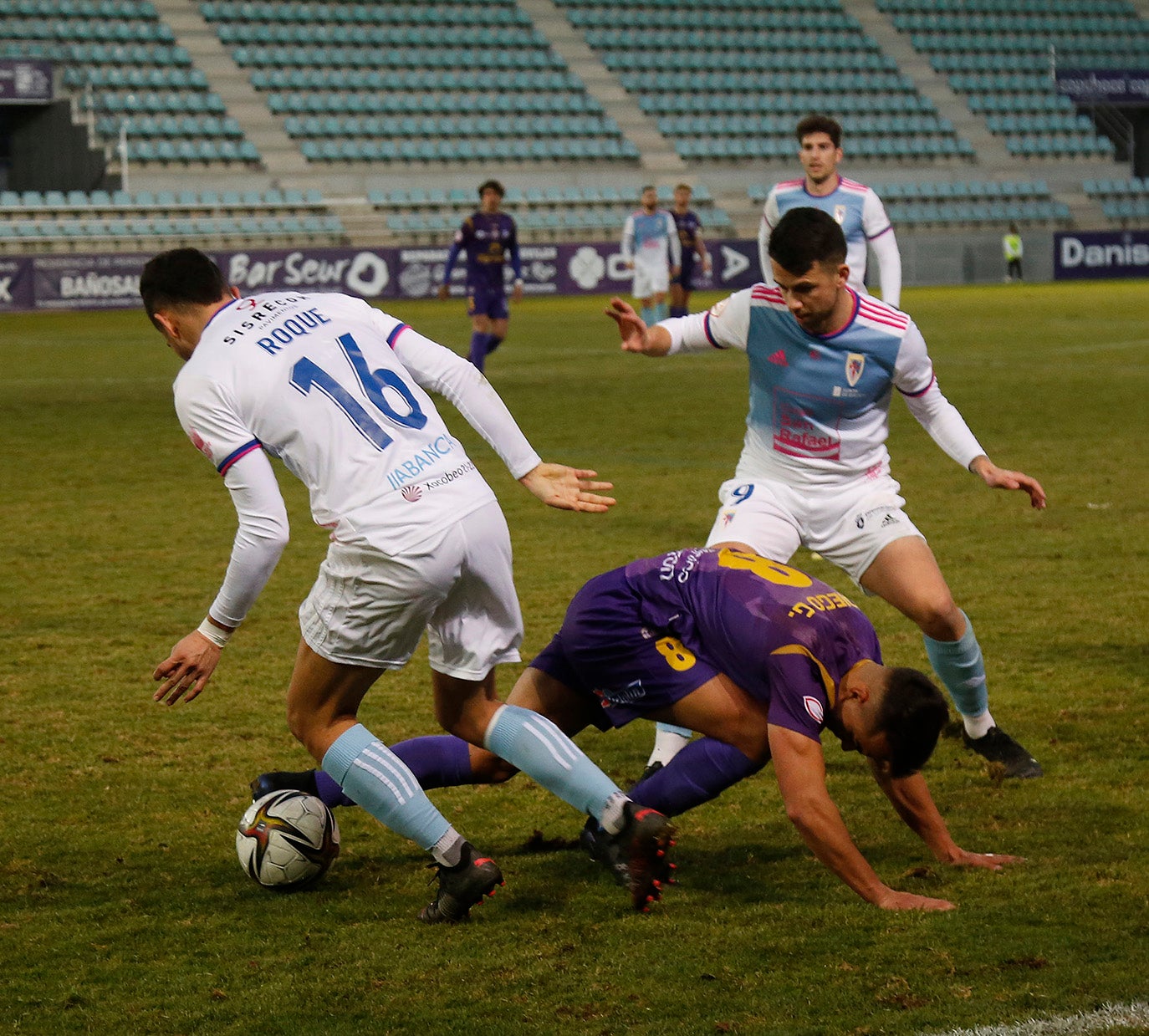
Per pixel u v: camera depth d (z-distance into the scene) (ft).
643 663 38.45
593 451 119.14
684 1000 31.68
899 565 46.85
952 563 78.07
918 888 37.93
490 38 399.03
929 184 402.93
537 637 63.77
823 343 47.26
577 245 353.10
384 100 372.17
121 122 325.83
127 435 130.72
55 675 59.06
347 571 36.47
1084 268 397.19
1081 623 65.51
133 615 68.74
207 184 344.28
